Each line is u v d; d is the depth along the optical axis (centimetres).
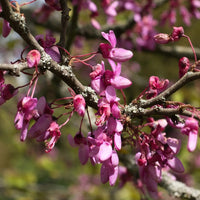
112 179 193
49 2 223
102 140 191
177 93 463
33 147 706
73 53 510
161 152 206
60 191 582
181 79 203
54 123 197
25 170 688
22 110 191
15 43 491
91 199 588
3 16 190
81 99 193
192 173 514
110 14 395
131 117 210
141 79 516
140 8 493
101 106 191
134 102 212
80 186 640
